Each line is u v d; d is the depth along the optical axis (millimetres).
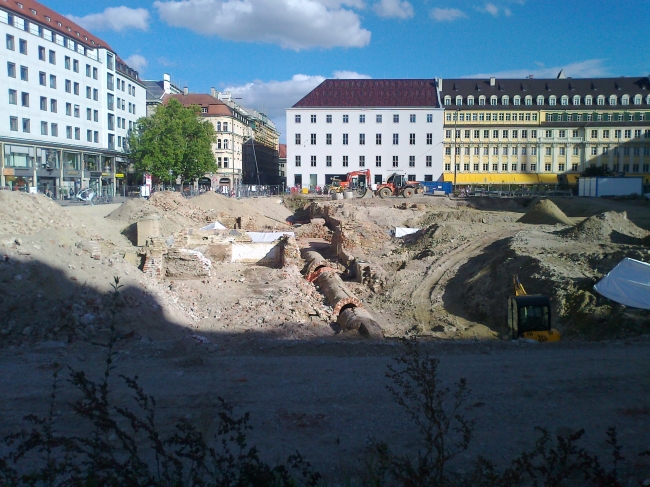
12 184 43500
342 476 5684
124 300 14312
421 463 4879
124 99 65375
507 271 22078
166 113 62625
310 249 35281
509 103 84625
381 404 7797
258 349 11000
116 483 4246
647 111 82875
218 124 87875
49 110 50031
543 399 8078
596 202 52438
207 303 18344
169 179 62500
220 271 23484
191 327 15578
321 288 22500
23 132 46875
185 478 5344
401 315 20656
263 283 21656
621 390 8469
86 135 56281
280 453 6277
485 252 27406
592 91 85312
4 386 8461
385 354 10742
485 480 5074
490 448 6410
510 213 47062
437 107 76750
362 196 63594
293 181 77562
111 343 6012
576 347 11367
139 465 4465
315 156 77250
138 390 5277
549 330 14742
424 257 28484
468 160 83750
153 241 20859
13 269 13508
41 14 51031
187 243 25969
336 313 18234
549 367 9680
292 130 77000
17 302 12703
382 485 5133
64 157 52594
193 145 64000
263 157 121000
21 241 14734
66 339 12094
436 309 21469
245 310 17578
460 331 18172
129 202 33250
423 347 11203
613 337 15070
